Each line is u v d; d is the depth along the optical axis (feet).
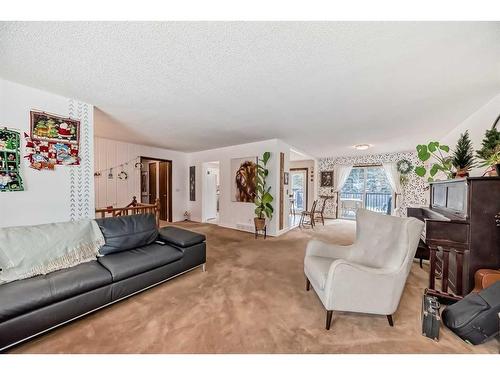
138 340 4.95
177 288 7.54
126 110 9.50
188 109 9.36
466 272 6.37
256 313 6.07
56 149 7.79
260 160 16.28
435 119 10.57
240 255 11.23
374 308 5.41
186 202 22.30
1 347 4.37
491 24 4.28
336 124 11.57
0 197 6.61
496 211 6.11
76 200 8.30
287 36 4.69
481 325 4.66
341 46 5.05
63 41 4.81
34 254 5.82
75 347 4.71
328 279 5.41
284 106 8.98
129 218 8.41
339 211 24.36
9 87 6.73
